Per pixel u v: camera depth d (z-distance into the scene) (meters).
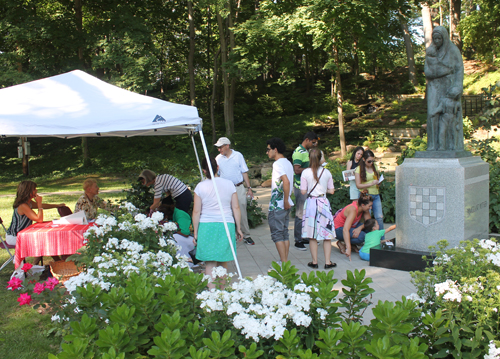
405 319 2.12
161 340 1.93
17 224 5.49
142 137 27.44
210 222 4.19
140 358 2.06
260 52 21.83
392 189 8.53
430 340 2.27
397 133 22.02
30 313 4.03
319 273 2.67
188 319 2.34
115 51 20.05
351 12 17.33
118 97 5.06
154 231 4.20
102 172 22.22
